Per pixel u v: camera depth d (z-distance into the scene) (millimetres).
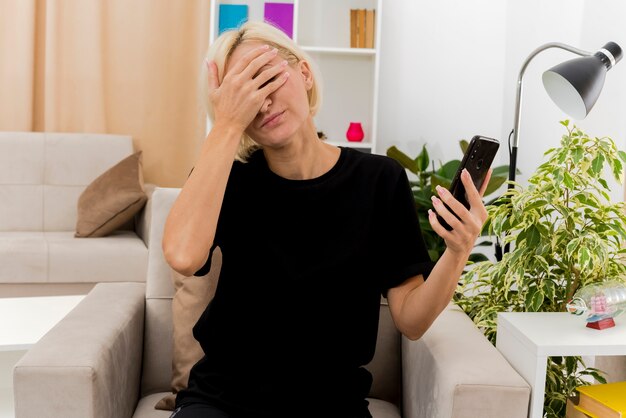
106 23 3875
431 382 1349
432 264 1312
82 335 1391
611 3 2668
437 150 4043
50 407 1244
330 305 1271
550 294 1676
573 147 1679
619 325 1471
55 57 3791
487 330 1749
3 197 3477
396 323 1310
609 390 1432
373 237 1315
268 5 3801
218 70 1244
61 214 3518
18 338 1896
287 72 1188
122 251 3076
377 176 1320
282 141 1206
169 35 3926
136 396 1641
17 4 3730
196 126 3984
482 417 1244
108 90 3920
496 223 1715
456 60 3994
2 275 2977
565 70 1795
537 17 3449
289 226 1287
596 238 1593
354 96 4004
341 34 3957
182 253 1147
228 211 1308
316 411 1263
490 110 4016
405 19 3969
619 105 2564
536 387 1334
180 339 1627
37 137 3549
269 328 1275
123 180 3279
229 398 1258
